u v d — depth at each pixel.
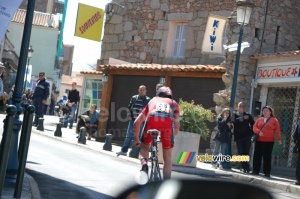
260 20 19.62
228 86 18.91
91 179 10.93
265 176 15.51
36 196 7.97
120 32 25.98
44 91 22.08
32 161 12.79
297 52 16.86
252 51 19.12
